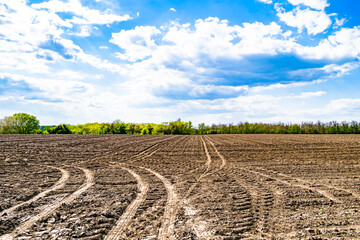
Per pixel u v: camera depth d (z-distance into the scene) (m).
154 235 4.59
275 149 21.62
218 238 4.49
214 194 7.48
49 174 10.23
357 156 17.00
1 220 5.08
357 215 5.71
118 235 4.61
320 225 5.12
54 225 4.97
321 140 32.03
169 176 10.27
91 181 9.07
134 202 6.62
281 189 8.12
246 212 5.89
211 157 16.78
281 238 4.52
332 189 8.15
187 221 5.30
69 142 25.45
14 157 14.52
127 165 13.04
